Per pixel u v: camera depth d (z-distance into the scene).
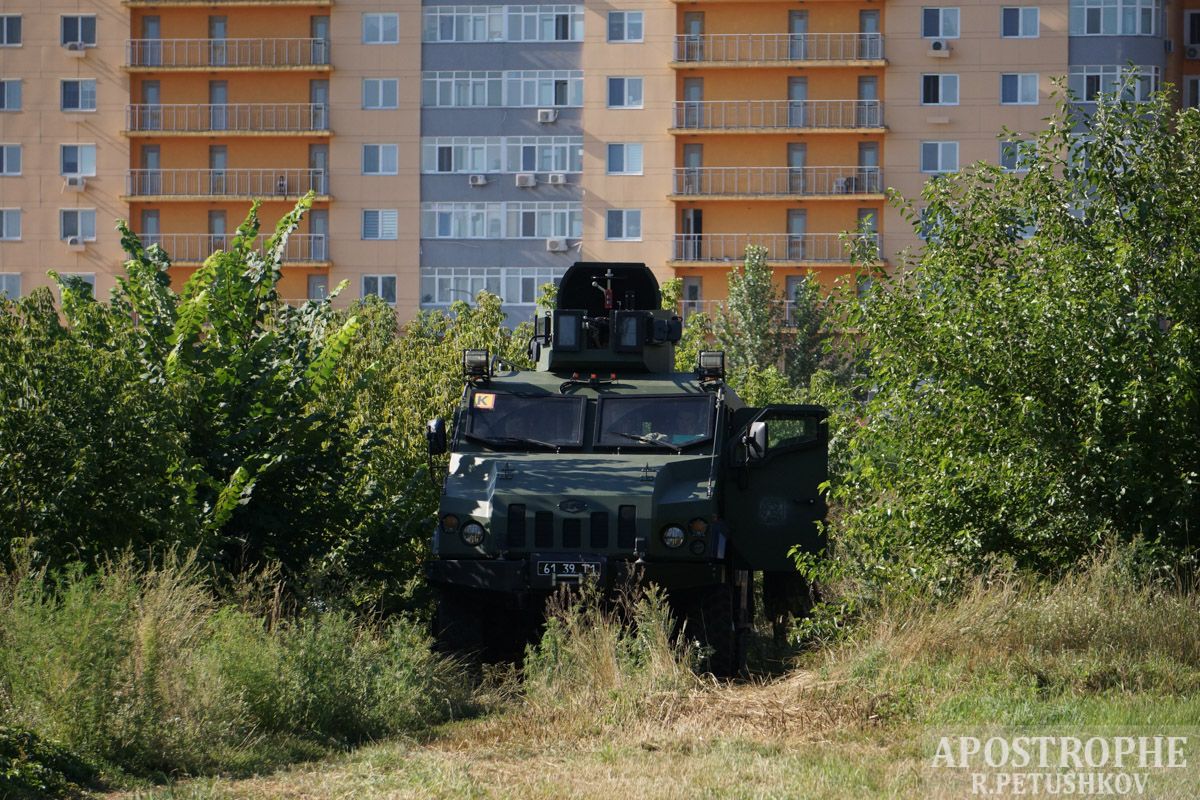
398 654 42.50
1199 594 44.97
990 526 48.41
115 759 32.78
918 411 49.03
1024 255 50.66
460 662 48.53
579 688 42.00
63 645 33.75
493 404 54.47
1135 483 45.84
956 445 48.25
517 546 49.28
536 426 53.72
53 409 44.62
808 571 50.66
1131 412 45.69
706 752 34.88
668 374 56.19
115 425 45.59
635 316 55.97
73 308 55.25
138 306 56.78
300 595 46.97
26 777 29.64
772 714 38.19
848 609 48.66
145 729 33.44
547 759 34.62
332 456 56.75
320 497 57.34
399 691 40.91
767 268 192.75
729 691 41.47
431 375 71.81
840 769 32.00
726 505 53.44
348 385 70.56
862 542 50.44
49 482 44.53
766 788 30.34
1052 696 38.72
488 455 52.88
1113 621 42.56
